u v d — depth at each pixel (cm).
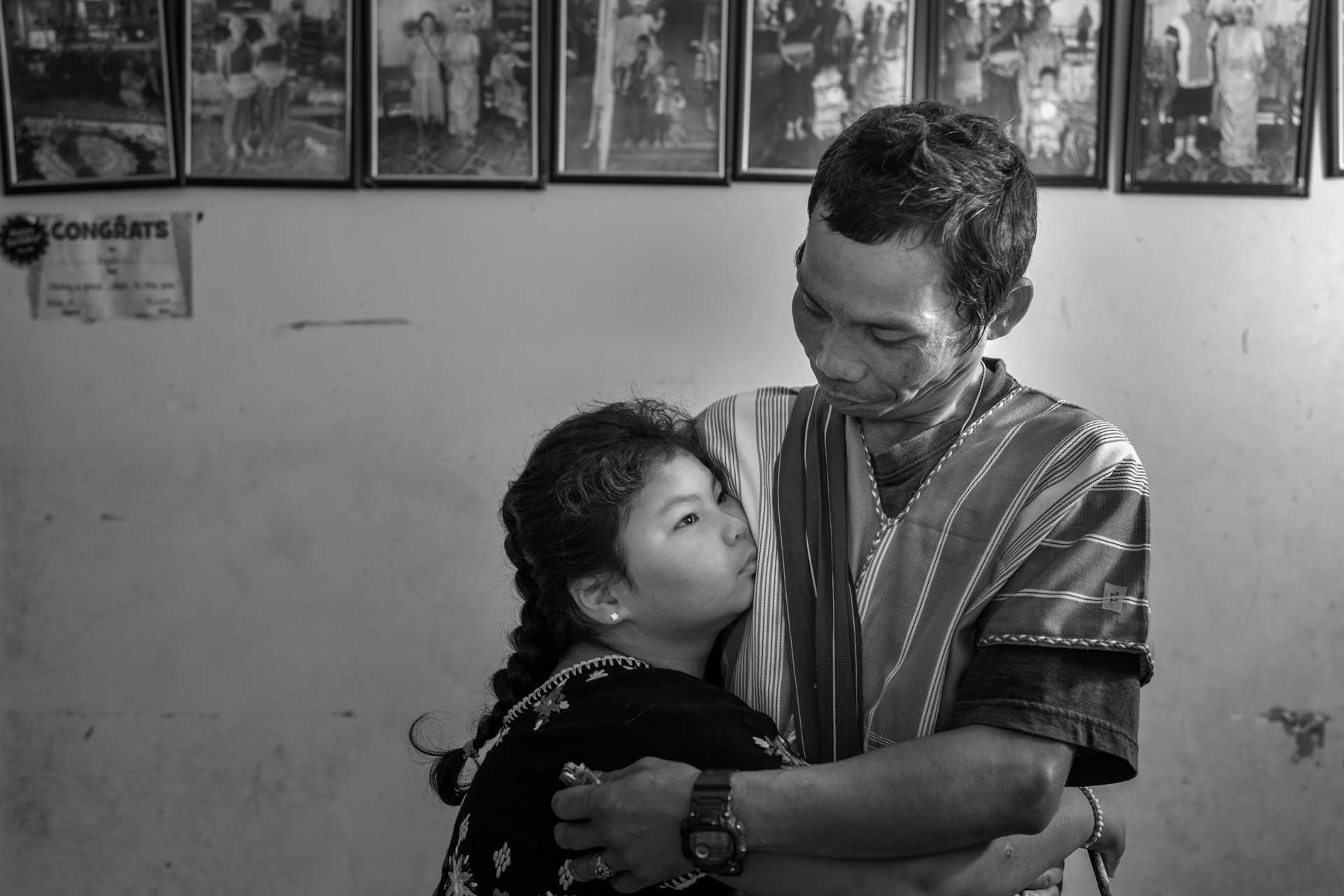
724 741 110
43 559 257
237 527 256
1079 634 106
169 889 261
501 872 116
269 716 259
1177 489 253
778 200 248
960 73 244
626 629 125
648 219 249
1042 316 250
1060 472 114
